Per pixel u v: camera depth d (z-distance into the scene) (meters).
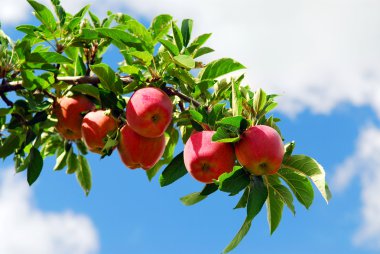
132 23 1.61
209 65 1.60
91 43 1.72
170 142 1.72
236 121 1.48
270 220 1.55
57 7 1.66
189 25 1.66
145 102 1.55
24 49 1.60
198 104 1.61
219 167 1.50
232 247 1.49
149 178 1.74
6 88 1.64
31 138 1.68
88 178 1.88
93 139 1.62
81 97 1.69
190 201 1.60
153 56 1.61
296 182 1.52
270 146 1.47
